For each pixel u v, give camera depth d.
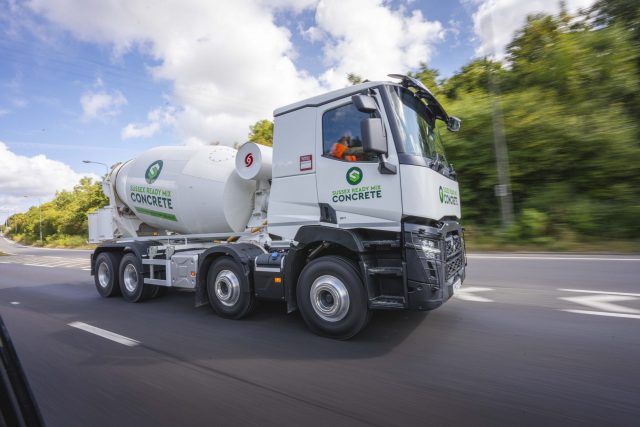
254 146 5.70
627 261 8.28
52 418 2.91
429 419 2.71
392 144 4.02
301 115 4.65
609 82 13.09
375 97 4.15
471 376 3.36
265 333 4.75
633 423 2.59
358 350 4.05
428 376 3.39
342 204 4.30
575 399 2.91
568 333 4.32
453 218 4.95
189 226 6.74
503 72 16.33
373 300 4.11
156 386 3.39
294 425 2.69
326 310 4.37
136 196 7.20
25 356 4.28
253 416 2.83
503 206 12.88
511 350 3.90
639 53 13.66
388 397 3.04
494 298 5.98
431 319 5.01
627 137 11.80
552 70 14.22
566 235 11.24
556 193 12.43
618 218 11.04
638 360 3.56
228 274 5.37
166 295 7.55
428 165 4.17
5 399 1.93
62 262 17.45
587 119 12.40
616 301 5.50
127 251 7.34
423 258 3.92
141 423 2.79
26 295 8.51
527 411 2.77
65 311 6.53
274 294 4.90
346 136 4.30
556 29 16.30
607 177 11.94
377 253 4.27
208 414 2.88
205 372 3.65
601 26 15.29
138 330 5.14
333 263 4.27
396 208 3.97
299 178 4.64
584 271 7.61
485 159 13.83
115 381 3.52
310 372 3.56
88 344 4.64
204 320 5.50
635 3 14.77
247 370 3.66
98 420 2.86
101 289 7.69
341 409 2.88
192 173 6.46
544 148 12.74
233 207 6.20
